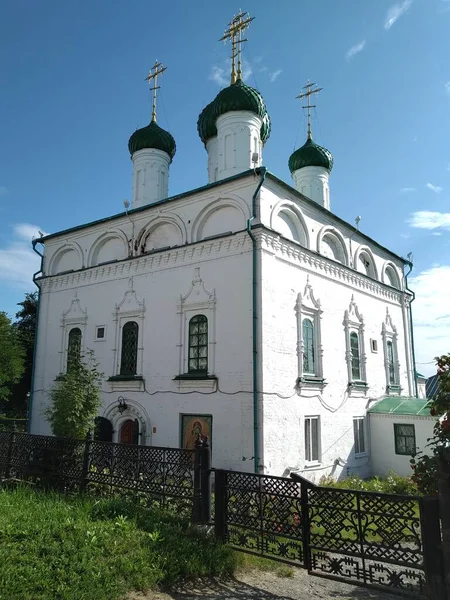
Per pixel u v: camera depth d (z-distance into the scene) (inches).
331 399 665.6
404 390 901.8
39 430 766.5
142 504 365.7
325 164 954.1
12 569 220.8
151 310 656.4
